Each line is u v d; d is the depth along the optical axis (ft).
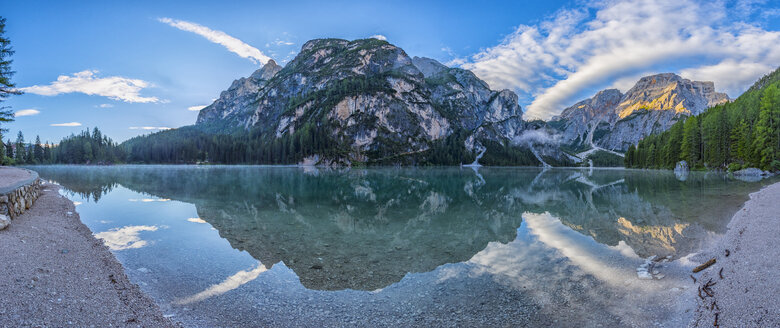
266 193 98.12
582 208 71.26
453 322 21.26
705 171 236.63
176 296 24.58
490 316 21.98
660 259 33.17
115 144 548.31
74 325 18.24
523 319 21.49
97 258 31.96
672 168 303.89
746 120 213.05
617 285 26.81
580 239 42.55
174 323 20.43
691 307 22.24
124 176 176.14
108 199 78.84
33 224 42.06
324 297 25.09
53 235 37.76
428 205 78.33
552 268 31.24
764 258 29.17
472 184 150.71
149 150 549.13
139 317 20.53
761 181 136.26
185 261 32.99
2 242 30.30
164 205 70.33
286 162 538.47
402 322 21.33
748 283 24.31
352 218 59.98
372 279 28.89
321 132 603.67
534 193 106.83
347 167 493.36
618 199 85.97
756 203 64.13
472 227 52.08
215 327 20.25
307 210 68.23
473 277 29.19
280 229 49.44
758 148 188.03
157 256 34.32
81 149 458.50
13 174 91.56
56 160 449.06
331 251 37.81
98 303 21.62
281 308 23.17
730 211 59.52
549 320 21.31
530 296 25.00
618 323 20.75
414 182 162.09
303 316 22.07
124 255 34.32
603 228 49.29
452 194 104.83
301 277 29.27
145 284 26.53
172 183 129.39
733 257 30.99
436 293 25.77
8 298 19.69
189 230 47.14
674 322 20.54
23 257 27.40
